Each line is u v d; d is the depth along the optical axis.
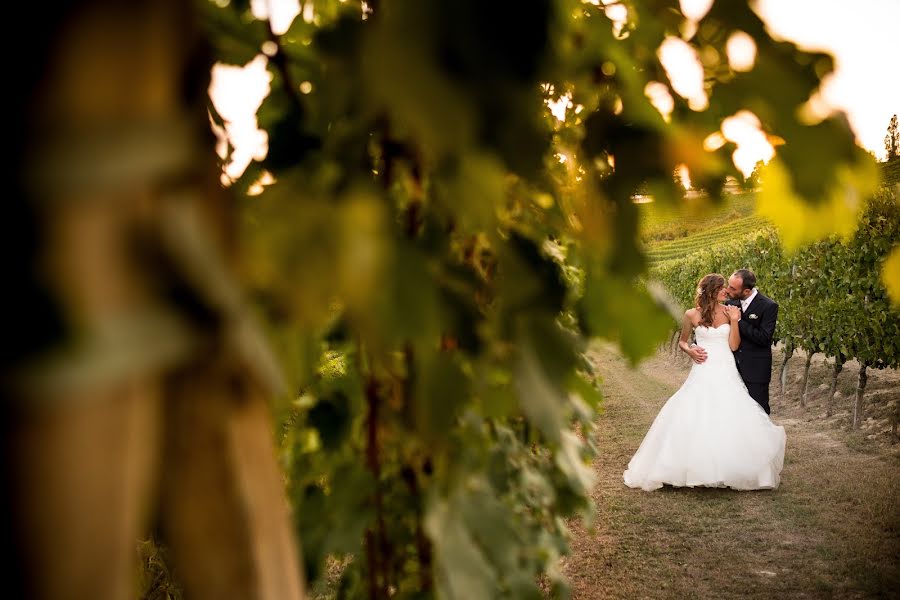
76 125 0.25
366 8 0.52
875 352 8.16
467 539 0.67
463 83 0.34
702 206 0.60
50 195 0.24
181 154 0.28
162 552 1.25
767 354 6.88
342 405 0.98
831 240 9.02
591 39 0.57
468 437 0.78
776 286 10.99
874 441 7.73
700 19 0.49
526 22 0.35
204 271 0.28
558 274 0.80
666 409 6.39
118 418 0.26
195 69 0.32
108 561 0.26
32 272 0.24
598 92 0.63
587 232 0.64
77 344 0.23
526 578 0.77
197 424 0.33
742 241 13.68
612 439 8.34
